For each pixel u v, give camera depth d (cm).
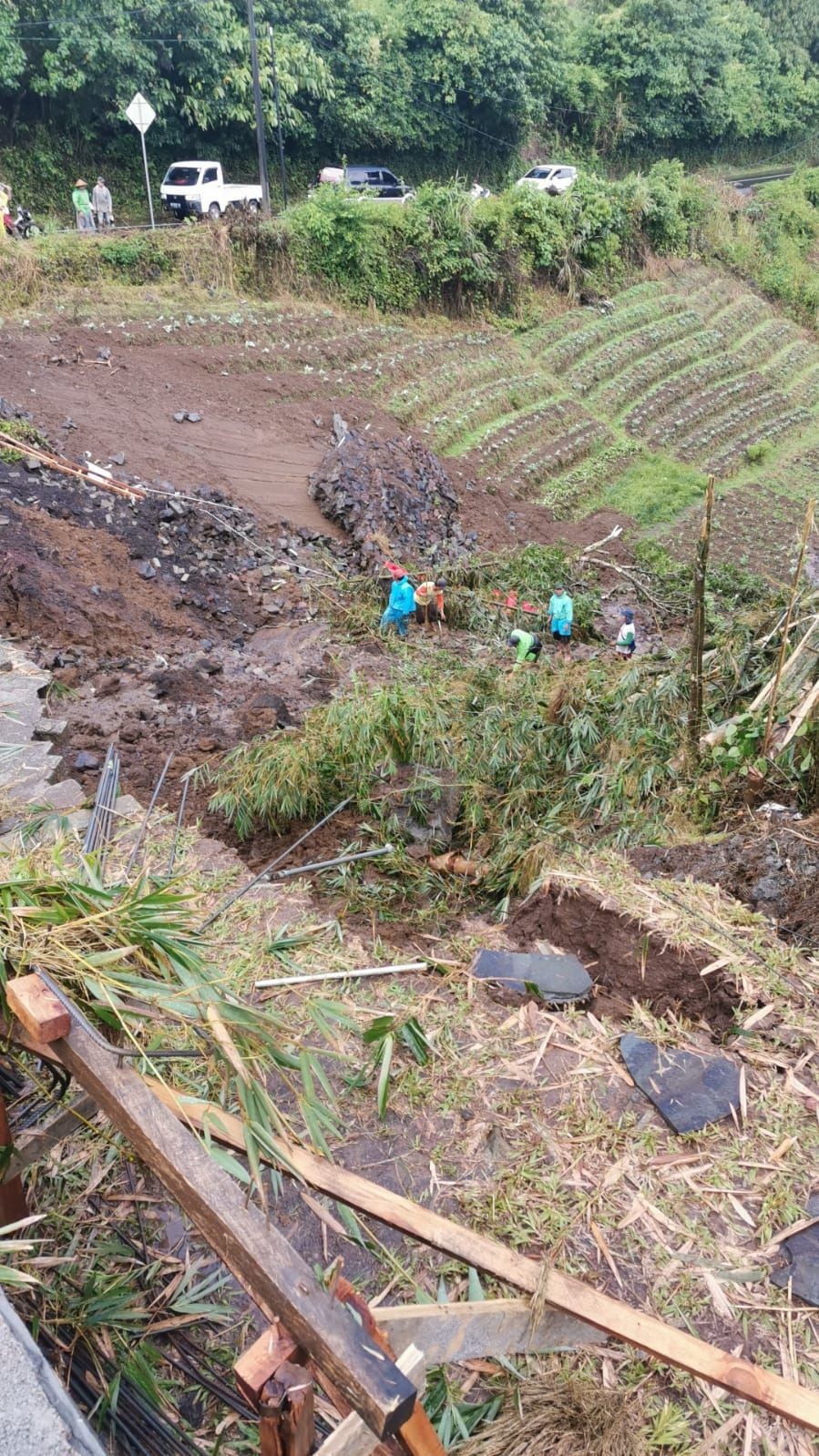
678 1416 303
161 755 762
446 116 3600
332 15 3191
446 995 470
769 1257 352
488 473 2398
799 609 813
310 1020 437
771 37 4909
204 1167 231
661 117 4344
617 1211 364
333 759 704
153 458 1773
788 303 3884
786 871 569
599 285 3372
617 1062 434
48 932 290
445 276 2883
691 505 2575
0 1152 304
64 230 2502
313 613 1438
